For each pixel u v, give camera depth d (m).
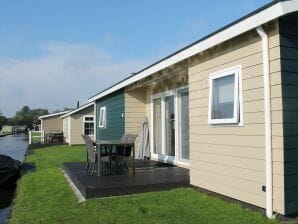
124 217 4.80
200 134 6.32
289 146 4.53
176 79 9.04
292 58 4.64
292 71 4.62
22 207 5.81
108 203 5.52
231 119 5.41
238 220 4.52
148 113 11.08
